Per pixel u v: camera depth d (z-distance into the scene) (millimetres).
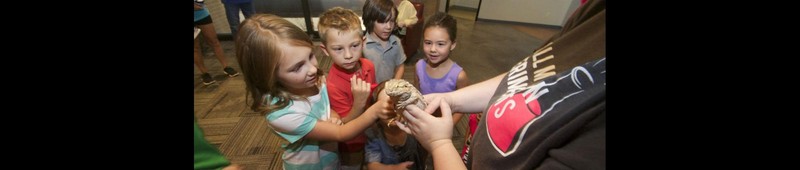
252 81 852
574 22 606
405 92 620
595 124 369
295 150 1046
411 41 3490
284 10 5027
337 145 1164
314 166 1070
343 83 1216
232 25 3615
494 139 525
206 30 2797
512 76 641
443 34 1290
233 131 2154
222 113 2387
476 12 6758
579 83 429
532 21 6680
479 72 3551
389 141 1229
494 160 508
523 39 5328
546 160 420
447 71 1409
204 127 2186
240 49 813
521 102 493
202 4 2678
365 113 927
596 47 472
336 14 1129
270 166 1823
